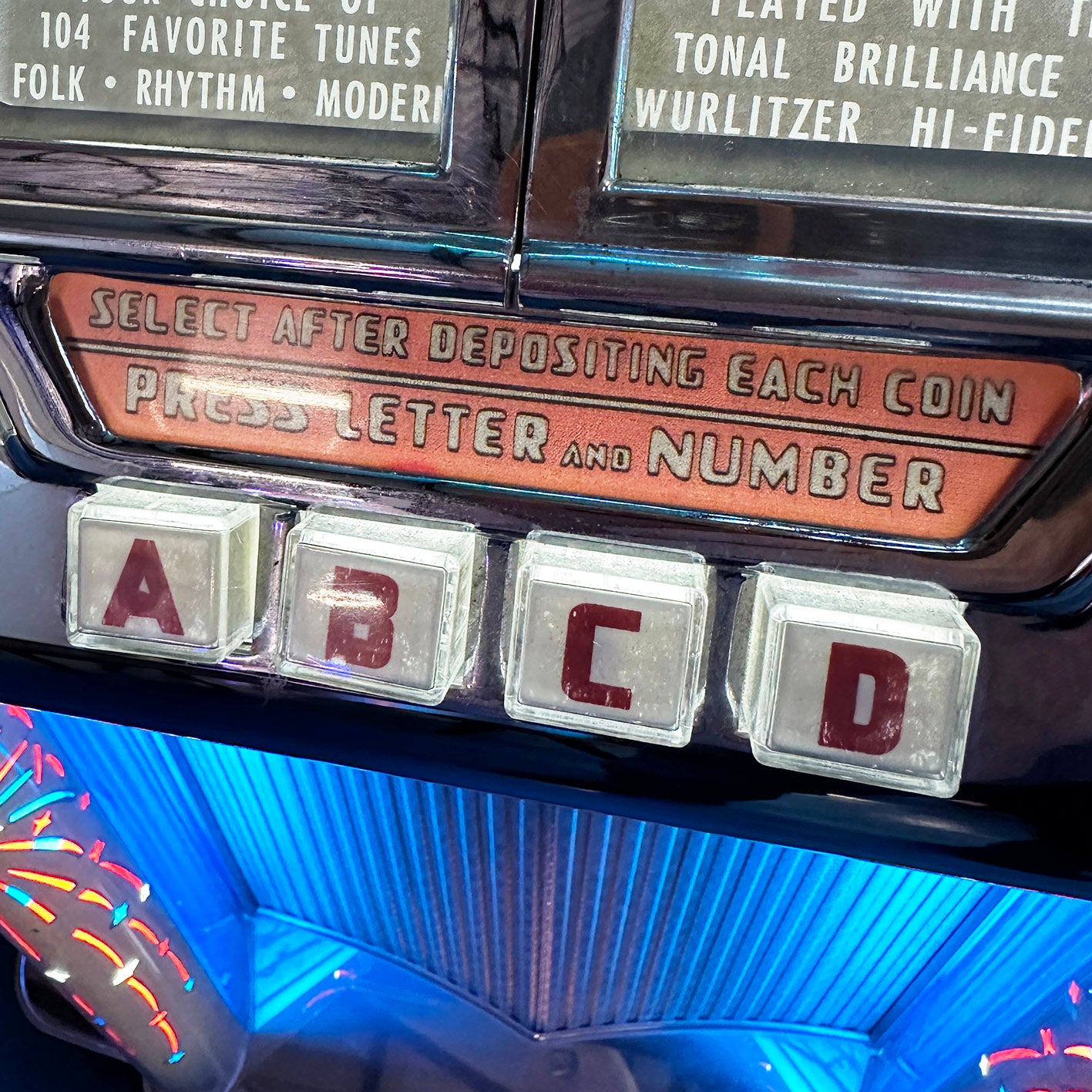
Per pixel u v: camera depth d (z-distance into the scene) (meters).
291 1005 0.59
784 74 0.31
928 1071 0.50
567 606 0.34
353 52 0.33
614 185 0.32
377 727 0.38
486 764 0.37
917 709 0.32
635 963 0.52
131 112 0.34
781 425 0.34
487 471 0.36
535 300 0.34
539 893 0.49
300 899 0.56
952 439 0.33
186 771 0.49
